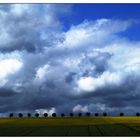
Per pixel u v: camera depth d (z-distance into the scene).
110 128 45.00
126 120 70.56
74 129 43.75
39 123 61.38
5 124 58.62
